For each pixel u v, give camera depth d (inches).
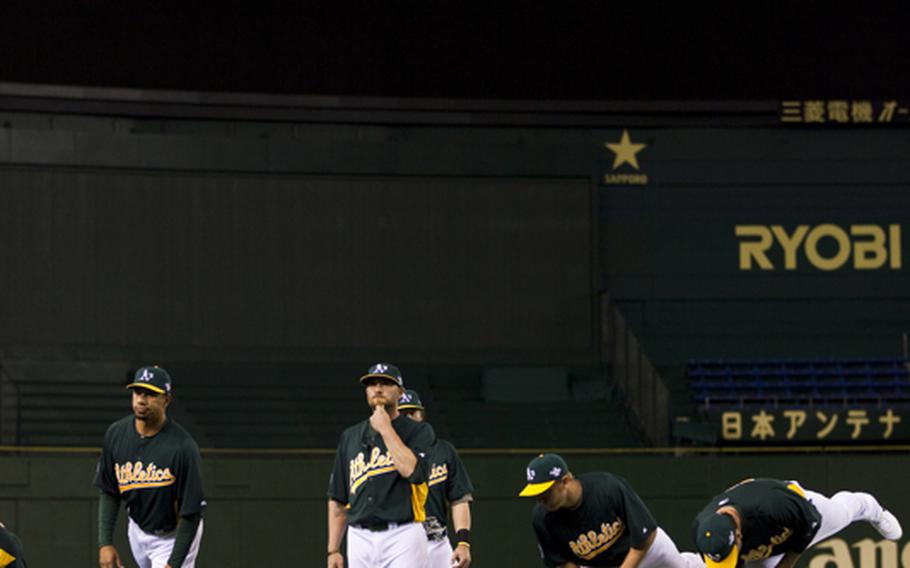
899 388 2273.6
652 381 2203.5
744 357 2373.3
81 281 2223.2
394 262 2325.3
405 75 2364.7
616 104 2401.6
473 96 2385.6
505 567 1825.8
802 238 2426.2
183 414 2123.5
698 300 2410.2
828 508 1097.4
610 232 2411.4
